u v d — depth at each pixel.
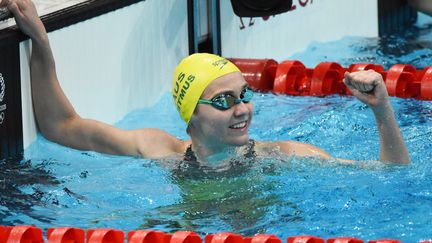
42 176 11.92
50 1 14.12
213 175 11.54
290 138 13.62
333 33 19.86
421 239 9.72
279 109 15.24
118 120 14.90
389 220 10.23
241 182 11.31
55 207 10.89
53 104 12.95
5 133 12.54
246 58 17.70
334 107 15.11
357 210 10.50
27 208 10.87
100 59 14.34
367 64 16.70
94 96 14.29
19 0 12.48
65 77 13.57
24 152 12.84
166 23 15.89
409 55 18.66
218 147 11.69
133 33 15.11
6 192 11.36
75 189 11.42
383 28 20.62
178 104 11.88
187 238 9.17
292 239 9.14
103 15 14.29
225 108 11.25
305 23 19.14
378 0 20.45
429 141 12.96
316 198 10.83
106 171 12.00
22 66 12.77
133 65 15.17
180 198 11.03
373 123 14.14
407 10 21.42
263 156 11.95
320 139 13.52
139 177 11.70
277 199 10.84
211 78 11.35
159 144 12.43
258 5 15.15
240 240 9.21
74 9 13.70
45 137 13.23
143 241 9.21
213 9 16.80
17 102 12.74
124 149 12.52
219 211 10.62
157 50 15.75
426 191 10.90
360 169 11.59
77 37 13.78
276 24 18.33
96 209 10.81
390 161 11.40
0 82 12.34
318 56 18.69
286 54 18.73
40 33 12.60
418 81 15.84
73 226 10.29
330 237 9.84
